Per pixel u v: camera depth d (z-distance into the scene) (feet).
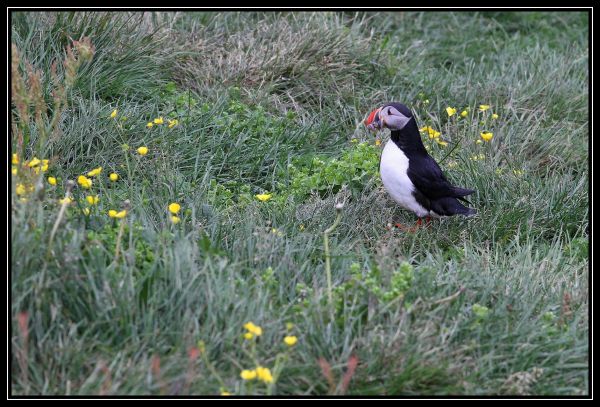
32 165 27.84
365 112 43.65
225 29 46.85
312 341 24.72
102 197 31.73
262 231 29.96
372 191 35.58
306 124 40.50
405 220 35.19
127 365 23.04
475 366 25.00
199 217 31.81
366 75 45.83
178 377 22.77
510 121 43.78
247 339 24.03
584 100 46.62
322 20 47.47
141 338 24.16
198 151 36.55
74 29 39.86
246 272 28.07
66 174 33.94
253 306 25.25
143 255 27.20
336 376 23.91
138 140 37.01
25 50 37.83
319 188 35.91
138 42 41.39
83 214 28.73
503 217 34.94
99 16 40.73
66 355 22.95
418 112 44.37
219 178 36.83
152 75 41.19
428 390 24.07
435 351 24.88
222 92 41.73
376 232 32.81
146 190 33.24
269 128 39.60
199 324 25.04
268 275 27.02
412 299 27.02
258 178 37.47
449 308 26.76
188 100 40.16
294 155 38.65
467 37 54.08
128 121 37.40
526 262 31.78
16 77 28.14
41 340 23.08
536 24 56.44
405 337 24.79
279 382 23.66
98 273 24.93
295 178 36.29
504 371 25.52
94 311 24.23
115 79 39.50
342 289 26.25
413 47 51.24
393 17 53.42
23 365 22.52
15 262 23.93
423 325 25.77
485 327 26.17
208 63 43.42
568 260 33.19
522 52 51.34
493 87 46.60
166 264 25.76
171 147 36.73
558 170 41.42
